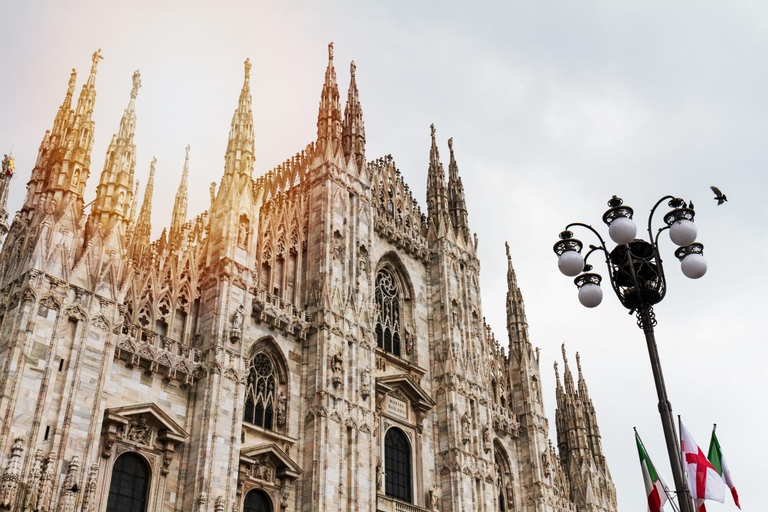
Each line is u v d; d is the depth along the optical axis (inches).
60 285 1518.2
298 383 2023.9
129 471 1585.9
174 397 1707.7
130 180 1753.2
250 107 2156.7
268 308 2000.5
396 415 2295.8
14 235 1652.3
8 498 1279.5
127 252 1771.7
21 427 1369.3
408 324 2541.8
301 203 2297.0
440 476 2359.7
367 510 1979.6
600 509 3029.0
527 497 2714.1
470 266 2817.4
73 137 1690.5
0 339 1457.9
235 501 1688.0
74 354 1486.2
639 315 1034.7
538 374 2979.8
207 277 1884.8
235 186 1990.7
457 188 2972.4
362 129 2561.5
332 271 2180.1
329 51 2603.3
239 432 1732.3
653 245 1053.2
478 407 2529.5
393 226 2596.0
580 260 1063.6
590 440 3272.6
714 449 1428.4
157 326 1763.0
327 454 1924.2
